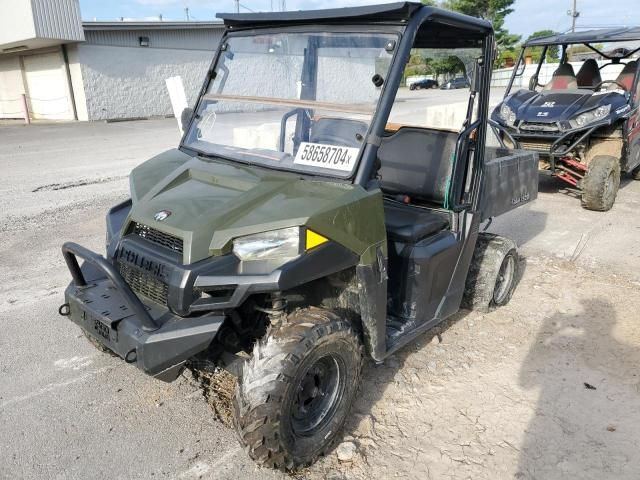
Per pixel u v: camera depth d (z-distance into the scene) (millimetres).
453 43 3641
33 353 3727
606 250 5879
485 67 3539
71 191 8312
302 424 2641
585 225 6789
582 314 4410
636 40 7648
